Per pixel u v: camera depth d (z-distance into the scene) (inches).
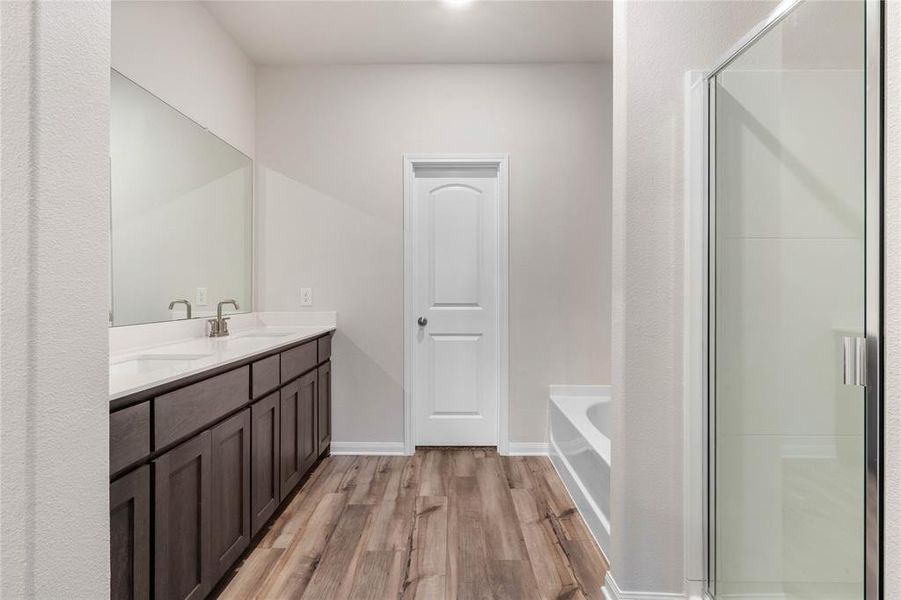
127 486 52.1
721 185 65.2
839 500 46.9
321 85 140.8
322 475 124.4
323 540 90.7
